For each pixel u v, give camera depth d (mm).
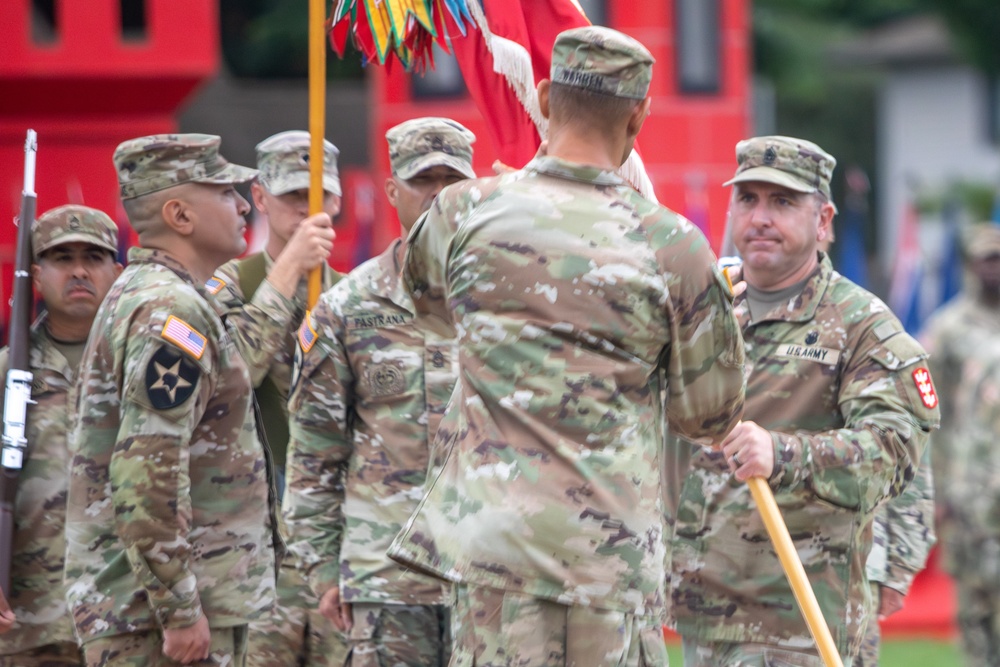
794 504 13242
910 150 107812
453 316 10484
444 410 14555
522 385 10062
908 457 13109
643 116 10555
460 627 10289
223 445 12609
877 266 69125
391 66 14664
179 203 12828
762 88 84625
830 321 13578
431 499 10469
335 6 14539
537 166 10406
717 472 13562
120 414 12211
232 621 12555
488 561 9953
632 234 10188
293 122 53438
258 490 12852
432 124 14961
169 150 12844
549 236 10141
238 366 12734
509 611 9953
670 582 13844
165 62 34719
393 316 14609
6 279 34312
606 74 10273
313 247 14852
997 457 23656
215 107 52906
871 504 12828
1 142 34938
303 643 15914
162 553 11898
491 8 14109
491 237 10234
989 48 89750
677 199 40438
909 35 108688
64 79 34375
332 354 14578
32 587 14109
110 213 35188
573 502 9930
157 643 12555
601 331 10062
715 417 10688
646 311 10141
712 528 13578
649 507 10234
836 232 77625
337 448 14805
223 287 16094
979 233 25266
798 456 12359
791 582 11914
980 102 107375
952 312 24859
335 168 16750
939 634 27875
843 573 13289
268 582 12852
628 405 10211
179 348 12039
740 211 13828
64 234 14141
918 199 89938
